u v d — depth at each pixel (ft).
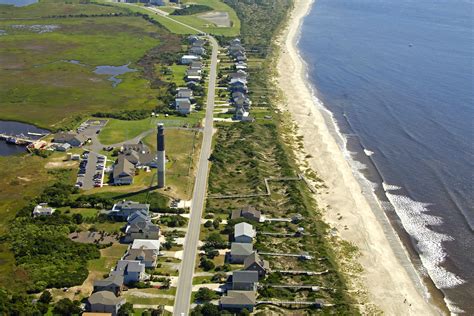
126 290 382.42
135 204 479.41
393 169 596.70
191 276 400.06
